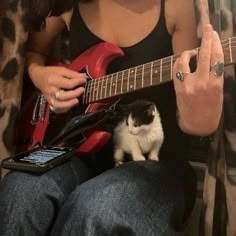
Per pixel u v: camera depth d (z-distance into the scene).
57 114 1.06
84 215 0.74
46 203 0.81
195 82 0.74
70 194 0.82
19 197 0.80
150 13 1.01
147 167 0.88
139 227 0.74
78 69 1.05
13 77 1.13
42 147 0.98
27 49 1.19
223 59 0.72
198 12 0.88
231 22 0.85
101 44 1.03
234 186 0.86
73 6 1.10
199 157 1.11
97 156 1.04
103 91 0.96
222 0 0.85
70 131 0.97
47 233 0.82
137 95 1.04
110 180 0.81
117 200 0.76
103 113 0.96
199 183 1.09
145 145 0.97
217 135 0.89
